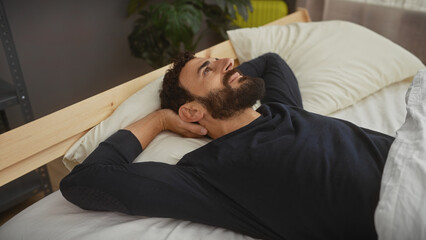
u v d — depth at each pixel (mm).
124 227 848
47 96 2096
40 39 1949
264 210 830
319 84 1428
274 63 1382
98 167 851
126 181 825
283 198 820
